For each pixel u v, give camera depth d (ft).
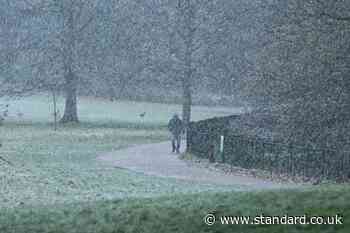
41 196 132.57
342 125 155.02
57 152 226.38
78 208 76.23
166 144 264.11
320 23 150.30
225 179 165.89
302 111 156.56
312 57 155.02
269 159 179.42
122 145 255.70
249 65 299.99
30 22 374.02
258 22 290.56
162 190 142.41
